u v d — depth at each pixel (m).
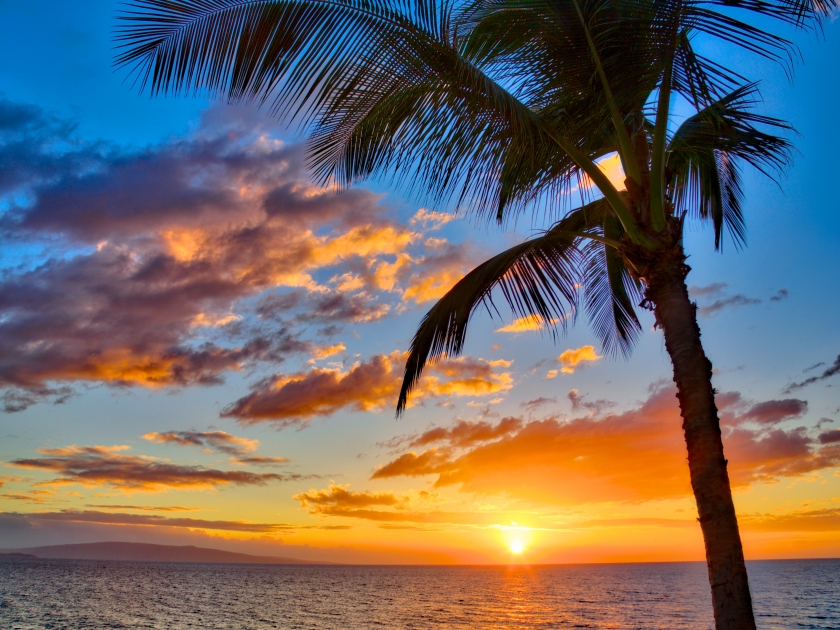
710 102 4.57
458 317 6.68
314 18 4.49
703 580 123.25
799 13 4.17
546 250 6.64
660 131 4.73
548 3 4.45
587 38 4.47
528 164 5.08
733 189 6.97
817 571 147.38
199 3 4.41
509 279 6.74
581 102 4.82
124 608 53.41
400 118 4.97
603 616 48.56
